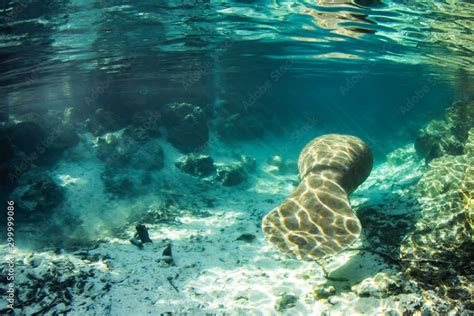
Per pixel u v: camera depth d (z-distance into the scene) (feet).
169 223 32.14
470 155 28.50
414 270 18.15
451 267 17.57
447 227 19.53
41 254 25.53
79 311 18.19
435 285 17.35
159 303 18.90
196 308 18.37
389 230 22.09
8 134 40.81
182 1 31.76
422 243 19.20
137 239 27.22
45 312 18.12
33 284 20.33
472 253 17.66
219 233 29.27
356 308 16.99
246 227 30.25
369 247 21.67
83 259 24.32
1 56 40.24
